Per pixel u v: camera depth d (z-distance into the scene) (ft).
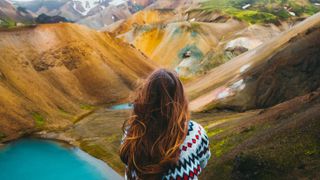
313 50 194.49
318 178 54.70
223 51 471.21
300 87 187.73
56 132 210.38
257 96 202.18
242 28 556.51
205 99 223.51
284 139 70.95
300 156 62.23
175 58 483.51
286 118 96.37
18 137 199.62
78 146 183.21
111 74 330.13
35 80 267.80
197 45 490.08
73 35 341.21
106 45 377.71
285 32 260.42
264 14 589.73
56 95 268.82
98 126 217.36
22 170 156.56
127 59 384.68
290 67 197.36
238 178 67.46
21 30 310.24
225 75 253.44
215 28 537.24
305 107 94.63
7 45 280.72
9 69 257.75
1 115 208.54
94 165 157.17
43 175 150.82
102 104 293.64
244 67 239.91
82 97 293.43
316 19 229.66
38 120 222.28
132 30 565.12
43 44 313.94
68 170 154.20
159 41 526.16
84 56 330.95
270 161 64.13
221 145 105.60
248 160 66.64
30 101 237.45
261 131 95.71
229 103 206.49
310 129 68.64
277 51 217.36
